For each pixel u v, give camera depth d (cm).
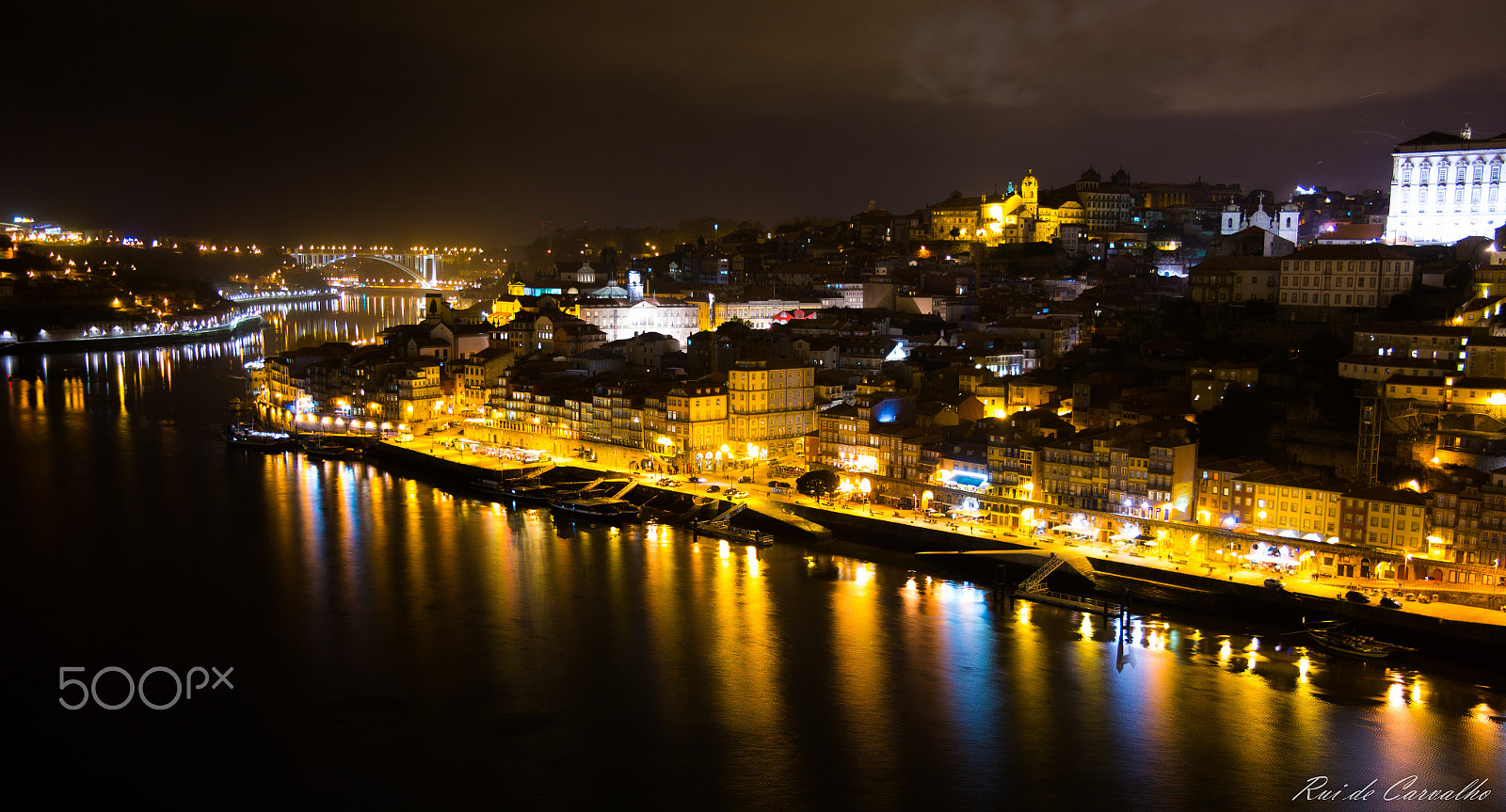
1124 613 18938
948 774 14050
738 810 13338
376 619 19012
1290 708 15600
